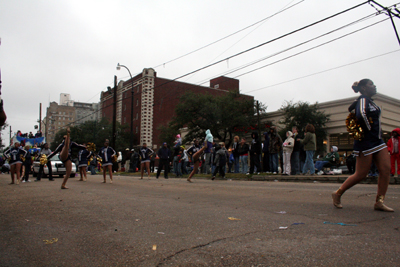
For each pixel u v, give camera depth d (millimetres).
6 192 8711
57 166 18797
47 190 9219
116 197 7066
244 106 36219
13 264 2742
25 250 3133
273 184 10484
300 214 4605
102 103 73875
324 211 4777
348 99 26734
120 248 3131
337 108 27578
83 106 122625
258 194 7359
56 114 112750
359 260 2582
